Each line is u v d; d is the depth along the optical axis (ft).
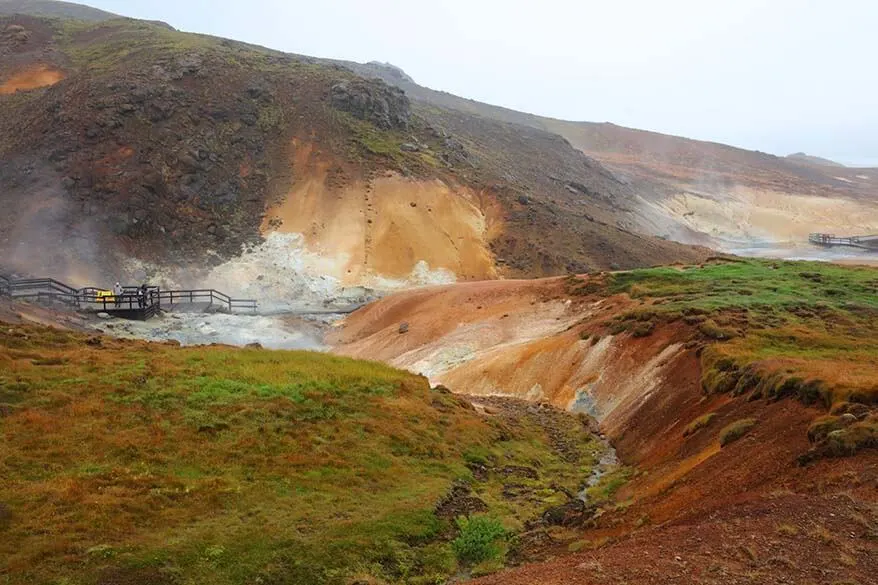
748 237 394.73
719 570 30.71
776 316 94.53
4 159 210.38
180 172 217.77
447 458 61.52
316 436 58.39
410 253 209.97
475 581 33.32
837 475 39.32
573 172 408.87
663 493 50.24
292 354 83.92
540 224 238.68
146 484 46.32
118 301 150.00
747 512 36.86
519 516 52.90
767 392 59.62
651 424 75.77
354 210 222.69
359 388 71.82
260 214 219.82
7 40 333.83
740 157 613.52
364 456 56.85
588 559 34.19
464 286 157.28
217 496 46.32
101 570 36.70
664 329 95.35
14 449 48.44
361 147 250.98
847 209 443.32
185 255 197.36
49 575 35.91
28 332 75.05
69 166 206.28
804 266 141.49
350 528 45.06
